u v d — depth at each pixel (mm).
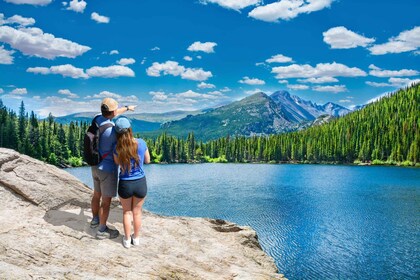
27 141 143375
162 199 75375
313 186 98938
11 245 6629
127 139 7418
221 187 96125
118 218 9570
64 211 8984
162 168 173125
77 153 171250
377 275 32219
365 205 67375
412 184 103375
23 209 8500
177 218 11484
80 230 7965
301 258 37375
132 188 7547
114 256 7316
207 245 9891
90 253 7199
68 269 6410
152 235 9219
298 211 61594
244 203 69938
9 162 9141
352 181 112062
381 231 47750
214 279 8094
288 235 46188
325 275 32438
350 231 47906
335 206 66500
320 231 48062
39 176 9336
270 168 175375
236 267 9250
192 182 108312
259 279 8820
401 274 32469
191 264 8539
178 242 9375
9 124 143875
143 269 7230
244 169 167250
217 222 12031
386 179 118000
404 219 54812
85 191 9875
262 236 45719
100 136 7551
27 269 6141
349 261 36031
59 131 166625
